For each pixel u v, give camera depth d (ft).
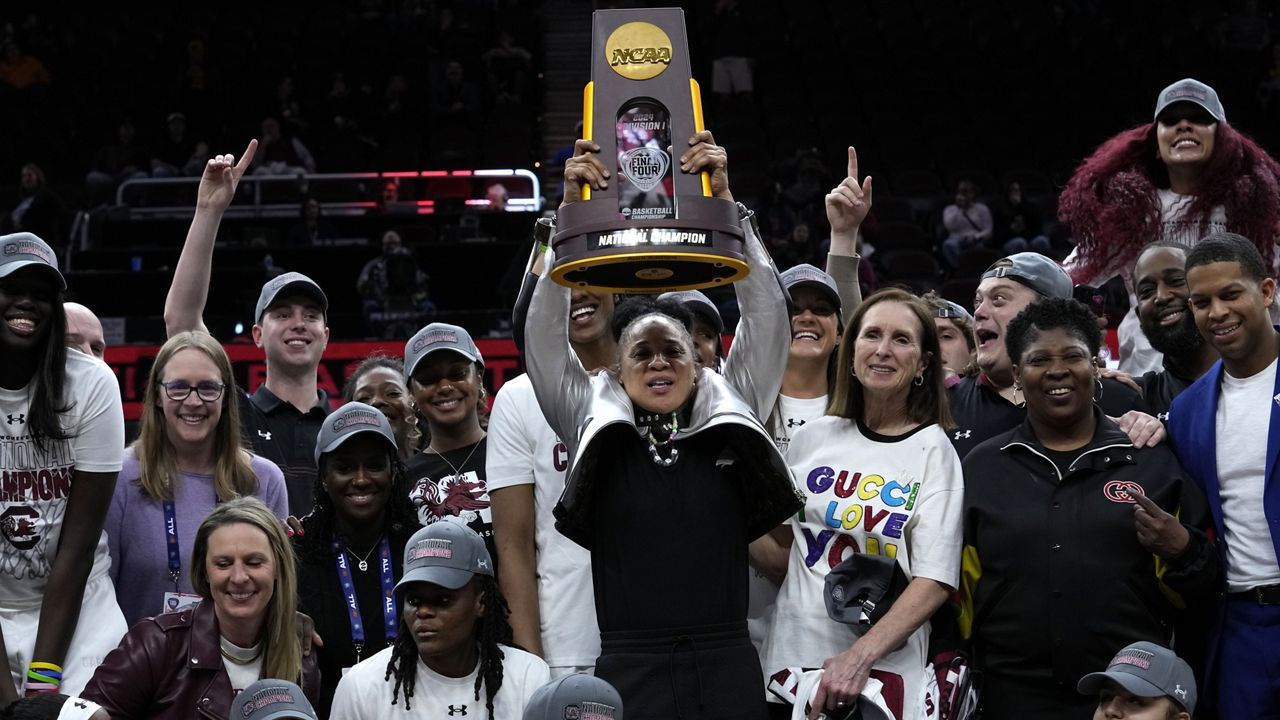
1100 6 54.49
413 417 15.89
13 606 11.74
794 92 49.96
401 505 12.60
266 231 36.52
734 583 10.28
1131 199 14.82
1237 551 11.32
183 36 51.60
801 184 40.60
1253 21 52.75
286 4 54.03
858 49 52.85
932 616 11.44
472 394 13.62
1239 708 11.17
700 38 52.47
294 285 15.44
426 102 47.42
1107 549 11.09
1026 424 11.72
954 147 46.55
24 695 11.29
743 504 10.54
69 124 46.21
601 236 9.11
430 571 10.82
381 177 37.88
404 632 11.12
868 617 10.87
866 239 39.27
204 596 11.37
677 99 9.50
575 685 9.37
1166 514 10.80
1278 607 11.14
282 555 11.36
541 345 10.52
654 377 10.38
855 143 46.50
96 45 50.98
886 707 10.62
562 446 11.95
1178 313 12.76
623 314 11.67
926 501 11.33
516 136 44.98
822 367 12.73
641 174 9.27
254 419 15.10
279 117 46.57
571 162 9.36
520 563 11.87
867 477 11.48
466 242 34.47
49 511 11.69
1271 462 11.22
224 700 11.02
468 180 38.17
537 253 10.82
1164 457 11.46
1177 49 51.19
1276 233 14.42
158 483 12.51
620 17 9.73
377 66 49.42
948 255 38.42
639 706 9.94
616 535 10.27
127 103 47.24
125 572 12.39
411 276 31.60
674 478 10.32
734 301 29.12
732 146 45.37
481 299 34.17
